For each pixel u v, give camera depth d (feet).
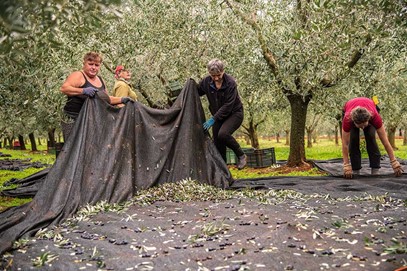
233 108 29.19
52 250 15.06
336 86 45.78
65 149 22.71
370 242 14.61
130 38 43.34
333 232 15.81
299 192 25.45
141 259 13.74
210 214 19.74
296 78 42.04
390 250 13.37
